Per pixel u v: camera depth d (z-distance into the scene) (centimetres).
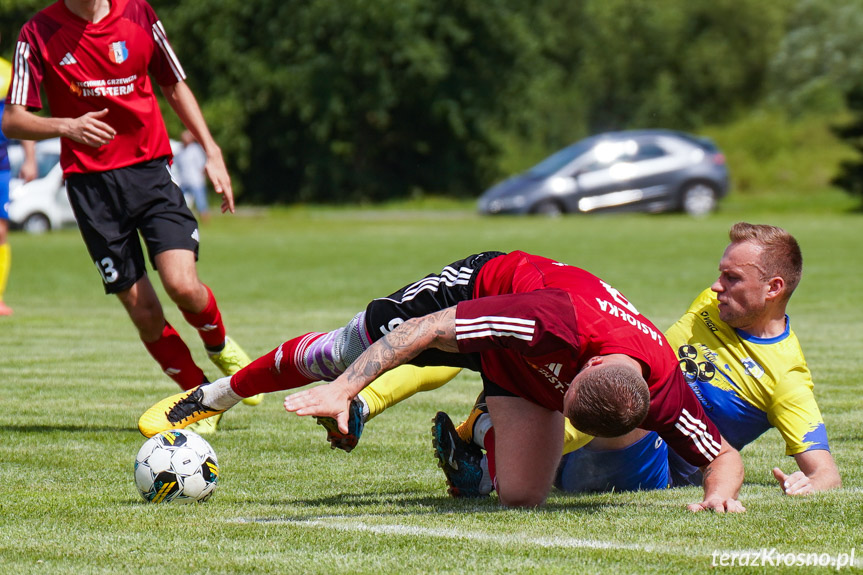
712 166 10500
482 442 1468
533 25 15562
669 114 18138
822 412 2097
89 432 1906
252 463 1686
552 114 17862
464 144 15238
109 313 3941
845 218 10225
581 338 1222
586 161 10475
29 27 1842
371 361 1208
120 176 1877
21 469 1602
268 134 14562
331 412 1187
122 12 1880
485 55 14838
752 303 1466
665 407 1250
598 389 1122
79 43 1848
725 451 1319
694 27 18825
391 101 14200
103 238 1877
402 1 14025
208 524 1227
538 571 1028
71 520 1252
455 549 1108
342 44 14050
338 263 6016
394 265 5872
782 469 1670
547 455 1355
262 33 14288
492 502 1413
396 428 2002
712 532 1177
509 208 10462
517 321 1202
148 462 1382
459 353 1340
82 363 2767
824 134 15838
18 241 7756
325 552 1097
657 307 3844
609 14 18550
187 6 13762
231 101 13812
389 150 15338
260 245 7488
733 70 18400
